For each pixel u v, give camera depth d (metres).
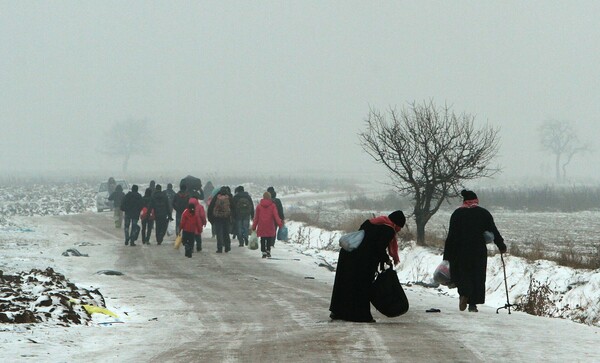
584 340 18.59
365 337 18.67
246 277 36.78
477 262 25.25
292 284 34.00
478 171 45.91
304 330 20.39
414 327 20.67
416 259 41.16
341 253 22.38
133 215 53.44
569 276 30.52
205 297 29.41
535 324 21.78
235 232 54.72
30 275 31.06
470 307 25.20
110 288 32.19
